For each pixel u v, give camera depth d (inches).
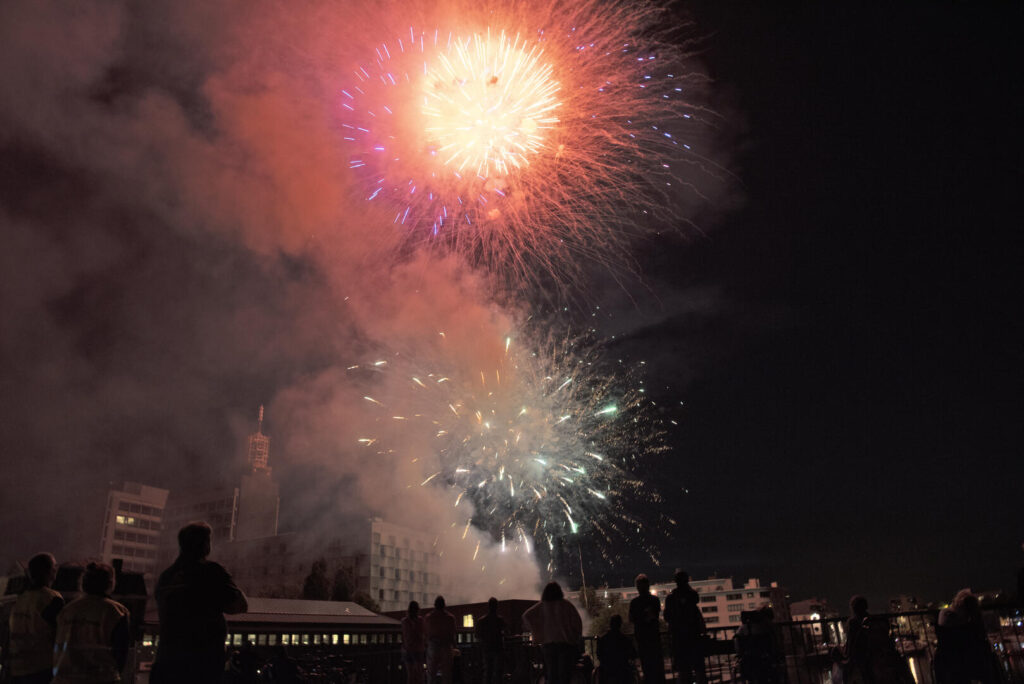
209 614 215.2
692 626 386.9
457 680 498.6
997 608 352.5
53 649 262.5
